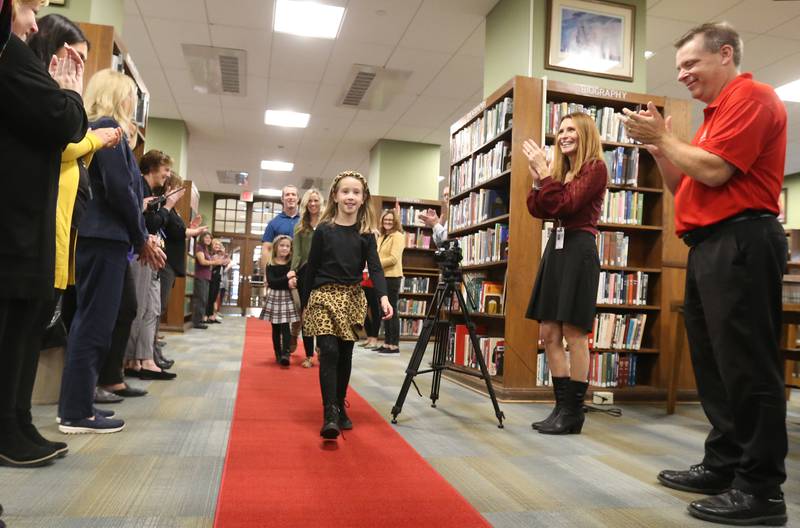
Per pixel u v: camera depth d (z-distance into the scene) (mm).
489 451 2299
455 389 3822
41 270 1495
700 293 1812
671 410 3418
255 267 15344
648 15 5004
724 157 1681
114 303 2279
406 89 7152
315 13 5312
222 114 8477
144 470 1854
